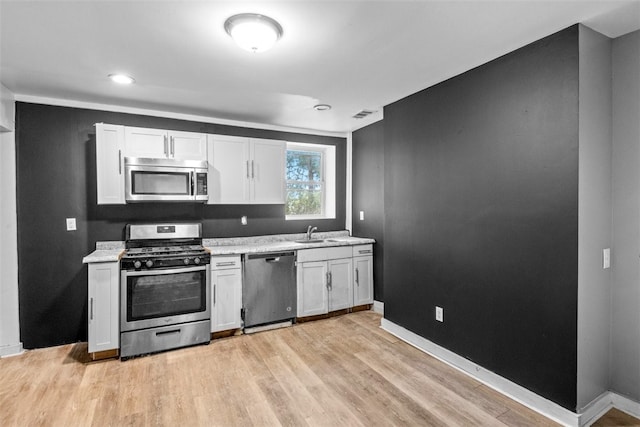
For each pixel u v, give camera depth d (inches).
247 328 135.3
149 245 135.6
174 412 83.0
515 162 88.4
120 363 109.6
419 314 120.9
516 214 88.4
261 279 136.9
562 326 79.0
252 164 148.1
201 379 99.0
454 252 106.7
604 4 67.9
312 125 168.7
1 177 116.1
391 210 133.2
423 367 106.0
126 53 87.7
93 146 129.3
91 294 109.8
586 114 77.2
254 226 161.6
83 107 128.0
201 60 92.3
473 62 95.3
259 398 89.1
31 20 71.5
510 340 90.4
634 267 81.1
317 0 65.3
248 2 65.6
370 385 95.5
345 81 109.0
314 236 176.1
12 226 117.1
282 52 87.9
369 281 164.7
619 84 82.4
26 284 120.4
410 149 123.3
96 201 130.0
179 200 129.6
